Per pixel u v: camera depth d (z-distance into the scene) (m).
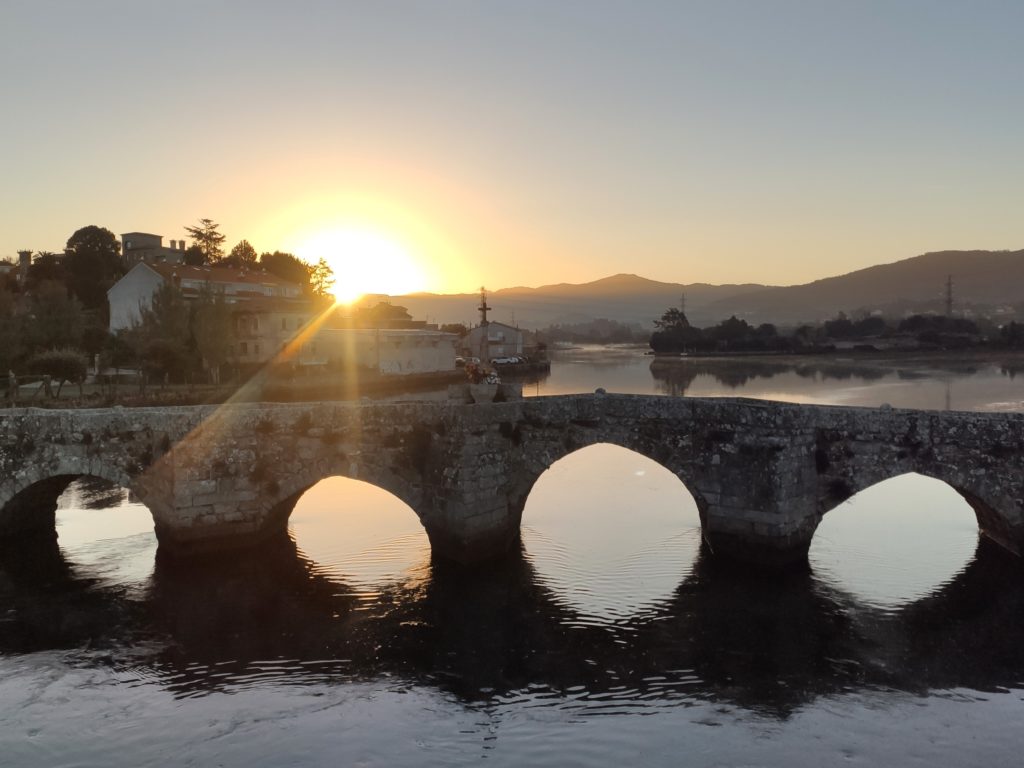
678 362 155.00
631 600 23.31
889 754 15.04
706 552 27.27
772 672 18.75
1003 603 22.42
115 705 17.53
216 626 21.88
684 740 15.75
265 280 116.69
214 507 26.73
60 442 27.23
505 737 16.03
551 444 27.48
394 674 19.03
